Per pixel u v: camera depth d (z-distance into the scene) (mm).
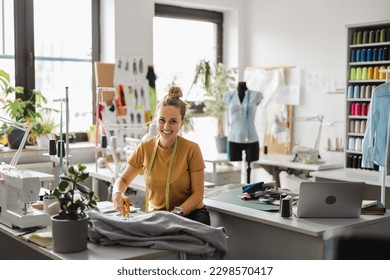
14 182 2482
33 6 5062
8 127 4602
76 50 5383
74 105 5395
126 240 2199
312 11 5691
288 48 5969
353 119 4934
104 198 5023
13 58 5004
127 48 5387
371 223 2586
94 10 5438
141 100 5449
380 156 3861
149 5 5527
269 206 2865
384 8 5043
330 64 5539
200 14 6348
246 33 6465
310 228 2406
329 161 5293
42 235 2262
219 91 6047
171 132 2674
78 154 5129
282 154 5863
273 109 6023
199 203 2682
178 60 6211
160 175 2719
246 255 2764
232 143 5301
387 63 4645
